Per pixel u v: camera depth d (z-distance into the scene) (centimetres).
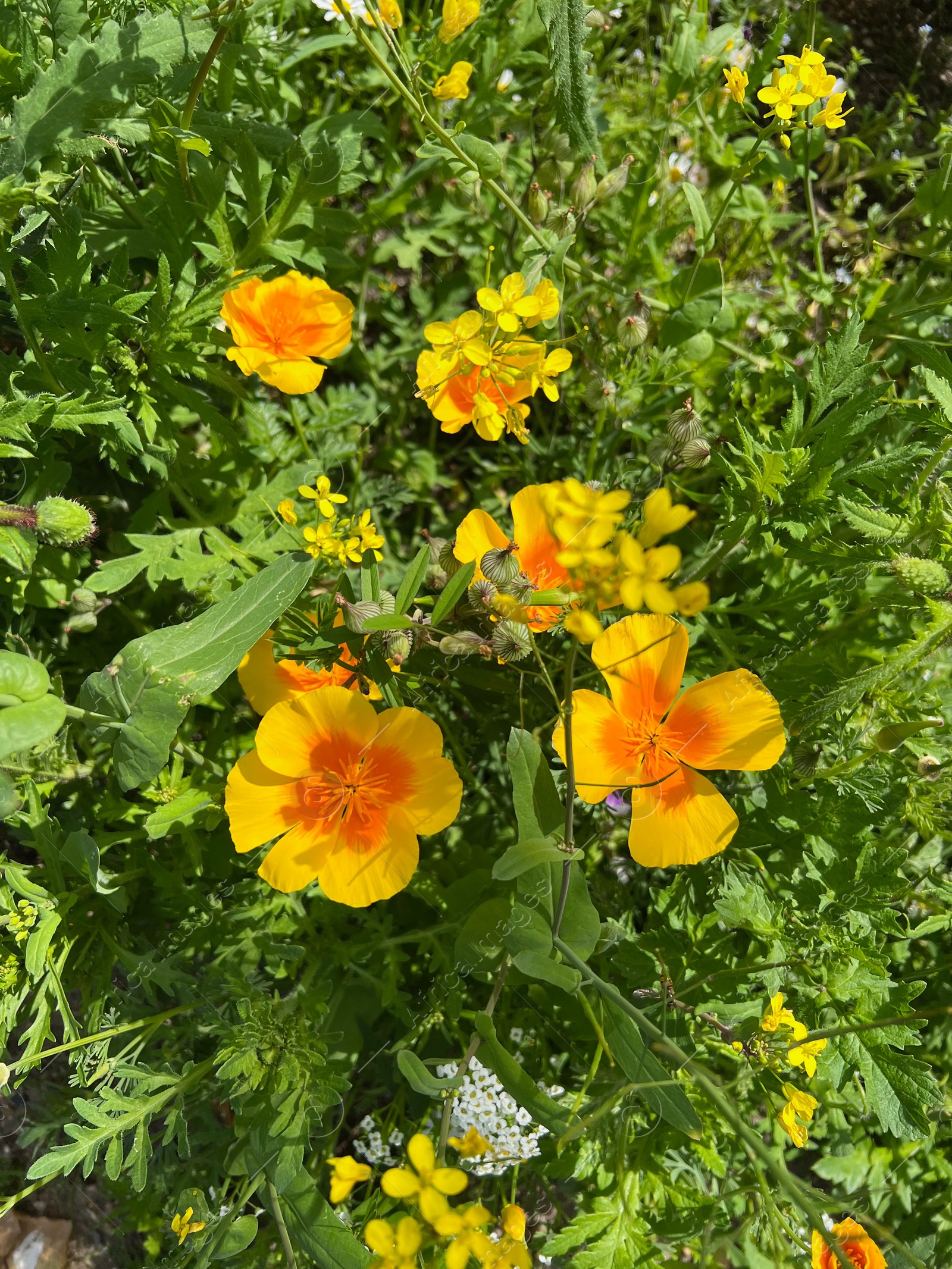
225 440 32
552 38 30
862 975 28
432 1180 20
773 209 38
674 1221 31
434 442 40
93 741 31
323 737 26
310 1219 27
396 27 25
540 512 27
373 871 26
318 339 29
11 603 32
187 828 31
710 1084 23
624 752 26
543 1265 34
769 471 29
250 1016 28
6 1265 35
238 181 32
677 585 32
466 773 33
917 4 42
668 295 34
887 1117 27
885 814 30
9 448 26
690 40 35
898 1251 30
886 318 35
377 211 36
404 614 26
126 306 28
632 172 37
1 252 27
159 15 28
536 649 22
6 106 28
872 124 42
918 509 28
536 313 24
